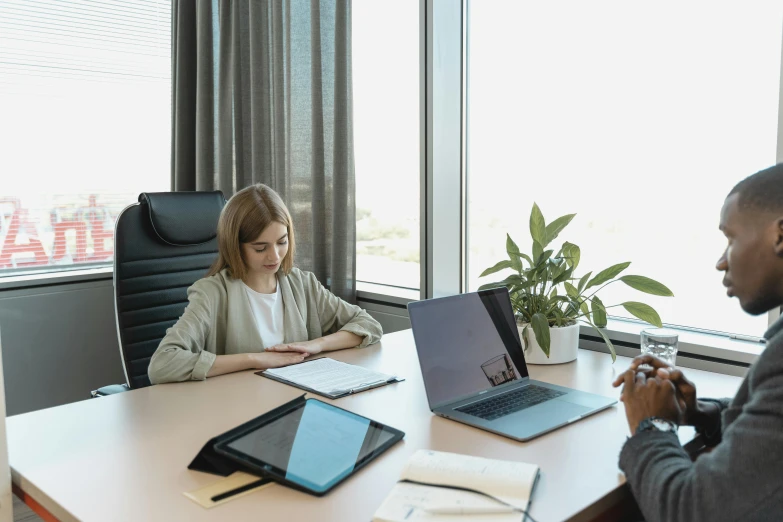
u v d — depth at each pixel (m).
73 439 1.34
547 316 1.94
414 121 2.68
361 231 2.96
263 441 1.22
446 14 2.49
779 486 0.87
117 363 3.33
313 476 1.13
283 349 1.89
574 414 1.44
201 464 1.19
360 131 2.90
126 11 3.49
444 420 1.43
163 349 1.73
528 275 1.90
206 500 1.08
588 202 2.24
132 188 3.59
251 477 1.16
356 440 1.28
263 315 2.01
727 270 1.09
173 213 2.32
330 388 1.63
